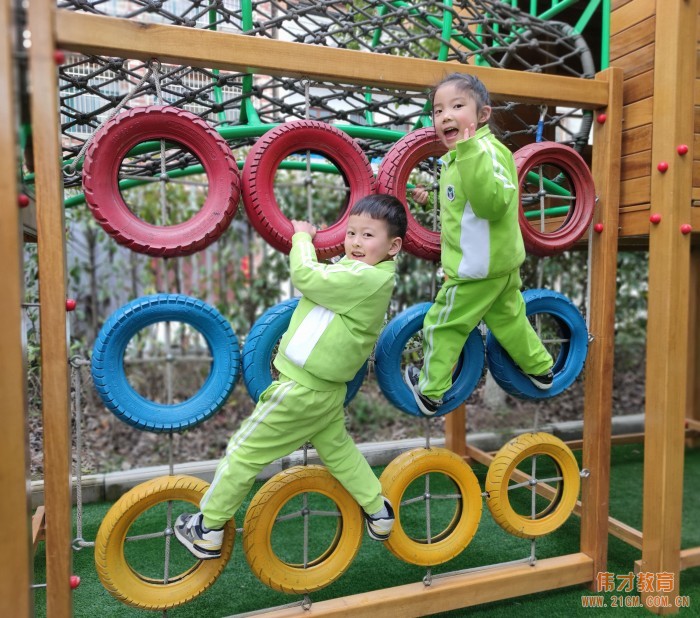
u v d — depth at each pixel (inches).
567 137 171.8
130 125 60.0
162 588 64.7
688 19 74.7
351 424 155.8
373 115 96.2
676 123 74.9
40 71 52.9
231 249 170.9
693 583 86.0
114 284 168.2
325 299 62.4
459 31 94.6
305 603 69.3
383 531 68.0
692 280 142.4
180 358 156.6
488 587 76.1
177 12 124.6
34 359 111.0
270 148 65.5
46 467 57.2
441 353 71.7
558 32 96.4
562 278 179.3
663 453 77.4
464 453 125.1
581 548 84.6
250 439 62.7
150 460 137.1
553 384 79.2
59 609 57.7
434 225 76.6
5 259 48.6
